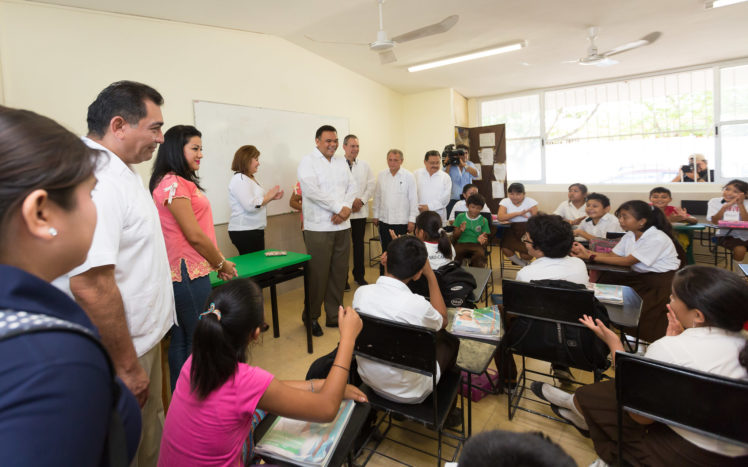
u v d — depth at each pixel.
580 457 1.60
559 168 6.22
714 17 3.50
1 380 0.29
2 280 0.33
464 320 1.73
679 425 1.01
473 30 3.68
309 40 3.90
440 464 1.52
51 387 0.30
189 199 1.64
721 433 0.95
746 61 4.75
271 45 3.76
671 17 3.49
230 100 3.41
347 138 3.80
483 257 3.82
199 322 0.86
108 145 1.11
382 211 4.42
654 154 5.48
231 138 3.43
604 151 5.83
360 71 4.96
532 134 6.39
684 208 4.79
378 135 5.59
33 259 0.38
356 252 4.17
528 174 6.52
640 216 2.36
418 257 1.40
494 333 1.63
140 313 1.16
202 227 1.80
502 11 3.30
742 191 3.71
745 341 1.00
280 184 3.92
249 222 3.20
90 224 0.43
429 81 5.52
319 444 1.00
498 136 6.01
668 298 2.19
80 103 2.49
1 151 0.35
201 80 3.18
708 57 4.73
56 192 0.38
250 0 2.84
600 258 2.45
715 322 1.02
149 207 1.20
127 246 1.11
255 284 0.96
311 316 2.91
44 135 0.38
